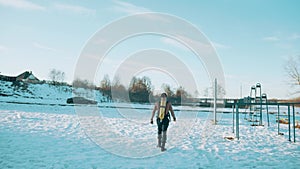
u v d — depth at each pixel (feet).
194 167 16.89
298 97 100.01
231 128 39.68
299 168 17.12
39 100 96.89
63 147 21.48
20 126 31.37
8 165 15.71
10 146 20.57
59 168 15.69
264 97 54.34
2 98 89.81
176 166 17.02
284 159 19.53
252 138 29.68
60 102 94.68
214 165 17.47
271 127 42.14
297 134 33.65
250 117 59.82
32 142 22.61
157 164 17.44
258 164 17.99
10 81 118.42
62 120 41.06
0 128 28.86
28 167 15.53
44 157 17.95
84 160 17.76
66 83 131.23
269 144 25.90
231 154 20.93
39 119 40.01
